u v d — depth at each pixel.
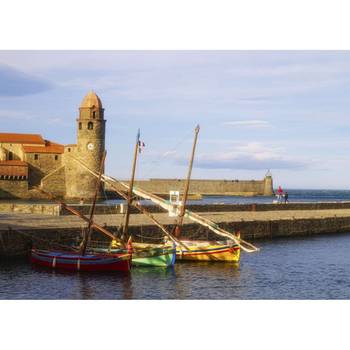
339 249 60.31
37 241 48.62
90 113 137.75
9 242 47.81
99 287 38.25
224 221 65.44
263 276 44.06
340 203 100.31
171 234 51.59
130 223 57.56
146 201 120.69
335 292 39.25
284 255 55.28
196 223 60.31
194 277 42.66
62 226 52.38
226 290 38.97
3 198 139.88
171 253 45.97
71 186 141.50
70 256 43.09
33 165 145.12
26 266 44.31
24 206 69.19
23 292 36.38
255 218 72.06
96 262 42.69
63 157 144.00
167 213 71.94
